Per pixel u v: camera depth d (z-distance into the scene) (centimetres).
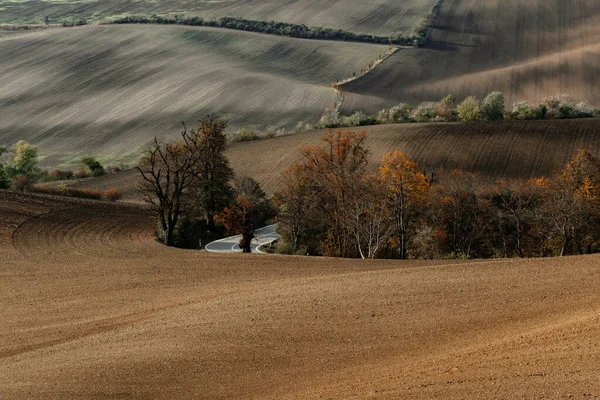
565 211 5806
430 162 9200
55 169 11219
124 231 5784
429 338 2261
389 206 5919
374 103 13975
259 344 2288
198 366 2119
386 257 5953
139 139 13125
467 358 1947
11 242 4888
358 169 6769
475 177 7888
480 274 3108
